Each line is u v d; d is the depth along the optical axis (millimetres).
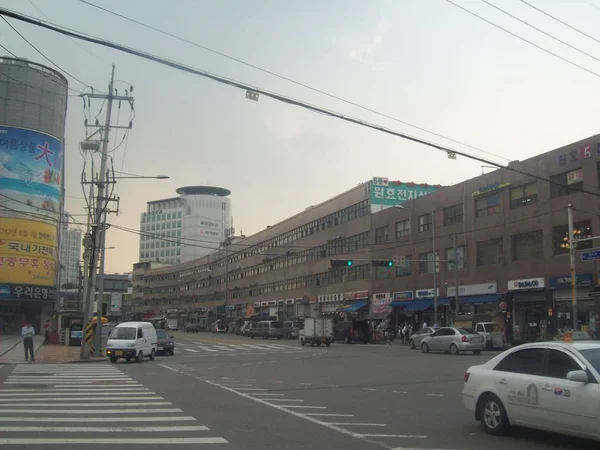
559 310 36906
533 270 39000
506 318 40812
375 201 61156
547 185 38344
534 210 39312
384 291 57469
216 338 63688
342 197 67812
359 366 23781
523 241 40469
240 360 28531
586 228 35281
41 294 59625
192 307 123875
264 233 93000
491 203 43719
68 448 7918
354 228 64375
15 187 58312
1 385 16422
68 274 164500
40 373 20750
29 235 58969
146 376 19594
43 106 60625
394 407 12109
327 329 45750
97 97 31031
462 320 40250
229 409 11719
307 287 76000
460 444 8344
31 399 13203
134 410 11492
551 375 8242
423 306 49938
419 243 52375
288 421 10297
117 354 26734
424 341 34688
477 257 44781
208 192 177625
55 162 62031
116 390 15125
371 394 14398
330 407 12086
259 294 93000
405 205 55062
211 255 116688
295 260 80438
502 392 8875
